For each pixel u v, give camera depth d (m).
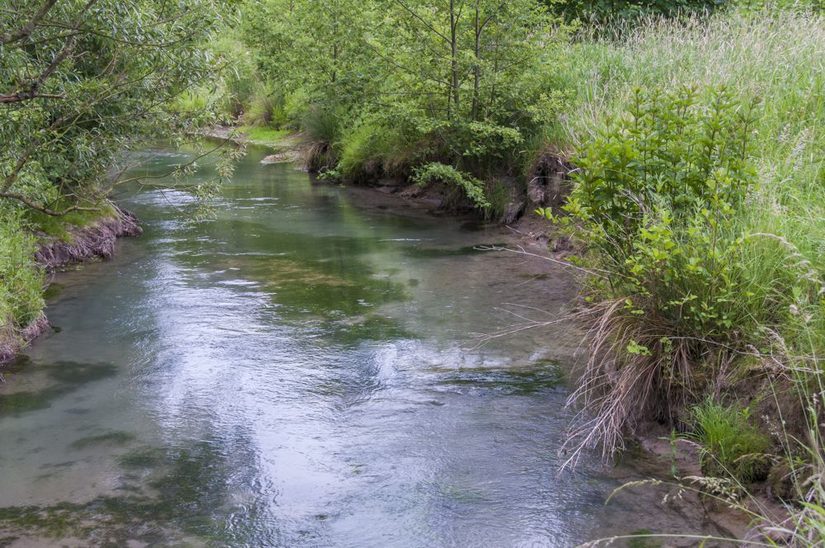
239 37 22.70
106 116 7.04
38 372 6.39
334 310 7.78
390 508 4.37
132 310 7.92
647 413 5.24
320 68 16.80
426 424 5.35
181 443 5.17
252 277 9.09
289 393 5.89
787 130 7.15
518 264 9.30
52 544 4.08
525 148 11.84
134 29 6.02
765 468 4.40
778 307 5.03
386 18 12.97
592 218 5.88
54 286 8.83
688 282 5.18
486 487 4.56
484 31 12.19
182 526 4.23
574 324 6.89
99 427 5.43
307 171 18.31
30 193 7.11
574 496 4.45
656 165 5.79
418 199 14.09
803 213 5.76
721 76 8.84
